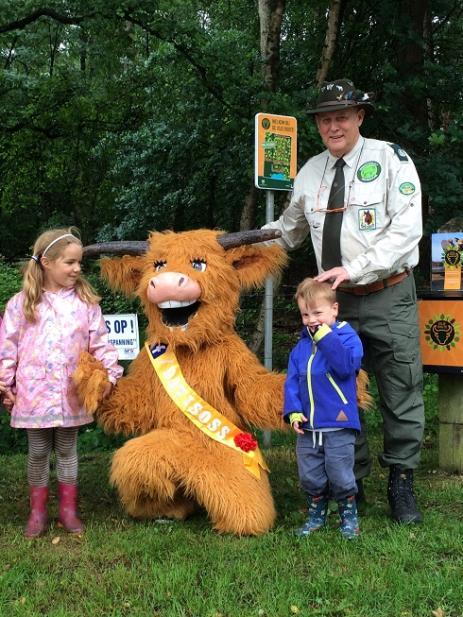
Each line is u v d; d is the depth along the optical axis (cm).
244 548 347
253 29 1197
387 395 394
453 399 502
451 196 839
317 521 374
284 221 441
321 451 363
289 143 563
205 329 387
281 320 1109
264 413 388
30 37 1659
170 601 292
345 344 354
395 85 884
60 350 376
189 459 374
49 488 484
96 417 403
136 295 414
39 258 383
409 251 374
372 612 279
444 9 1030
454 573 311
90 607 287
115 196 1831
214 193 1312
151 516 401
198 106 1049
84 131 1716
